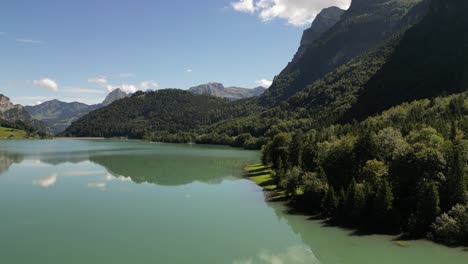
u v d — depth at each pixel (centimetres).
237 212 6944
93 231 5775
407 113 13150
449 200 5553
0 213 6762
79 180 10281
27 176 10919
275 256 4856
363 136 7275
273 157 10838
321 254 4931
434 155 6009
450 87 16125
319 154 8550
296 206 7350
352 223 5991
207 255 4862
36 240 5356
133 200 7875
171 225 6109
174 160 15638
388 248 5075
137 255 4838
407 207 5894
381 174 6344
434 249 4991
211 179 10581
